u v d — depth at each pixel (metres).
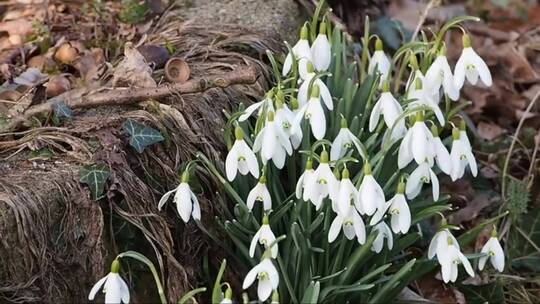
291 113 0.79
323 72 0.83
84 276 0.79
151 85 0.87
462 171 0.82
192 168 0.81
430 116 0.86
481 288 0.92
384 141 0.82
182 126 0.84
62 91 0.90
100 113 0.85
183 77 0.89
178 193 0.78
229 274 0.85
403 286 0.85
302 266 0.82
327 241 0.83
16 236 0.76
